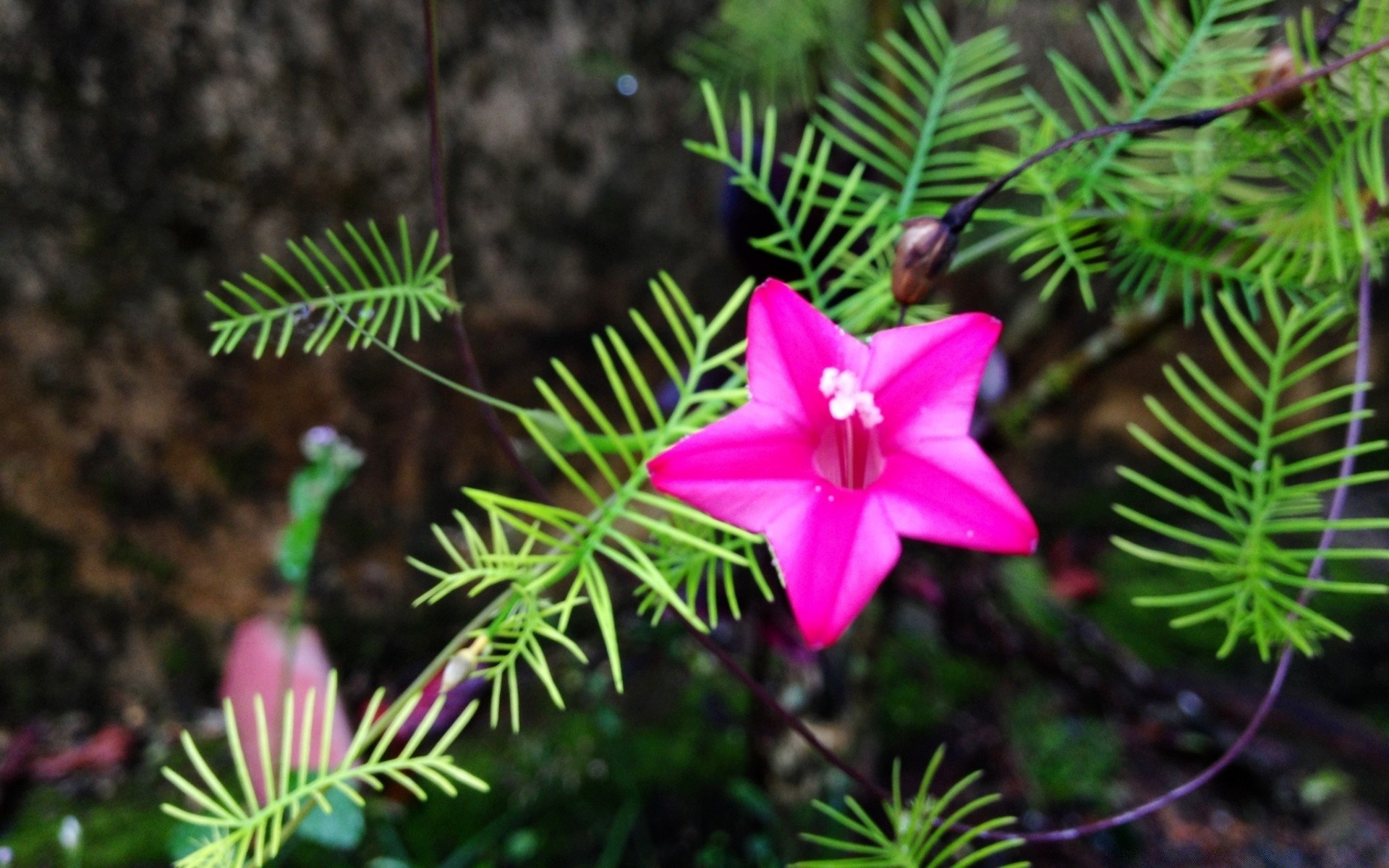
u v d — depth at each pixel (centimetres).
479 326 21
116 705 20
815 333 8
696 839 19
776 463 8
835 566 7
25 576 19
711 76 15
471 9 19
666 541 9
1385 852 19
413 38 19
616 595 21
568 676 22
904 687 22
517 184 20
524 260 21
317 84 18
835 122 16
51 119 17
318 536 21
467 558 22
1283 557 9
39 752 19
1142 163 11
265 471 20
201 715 21
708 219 22
